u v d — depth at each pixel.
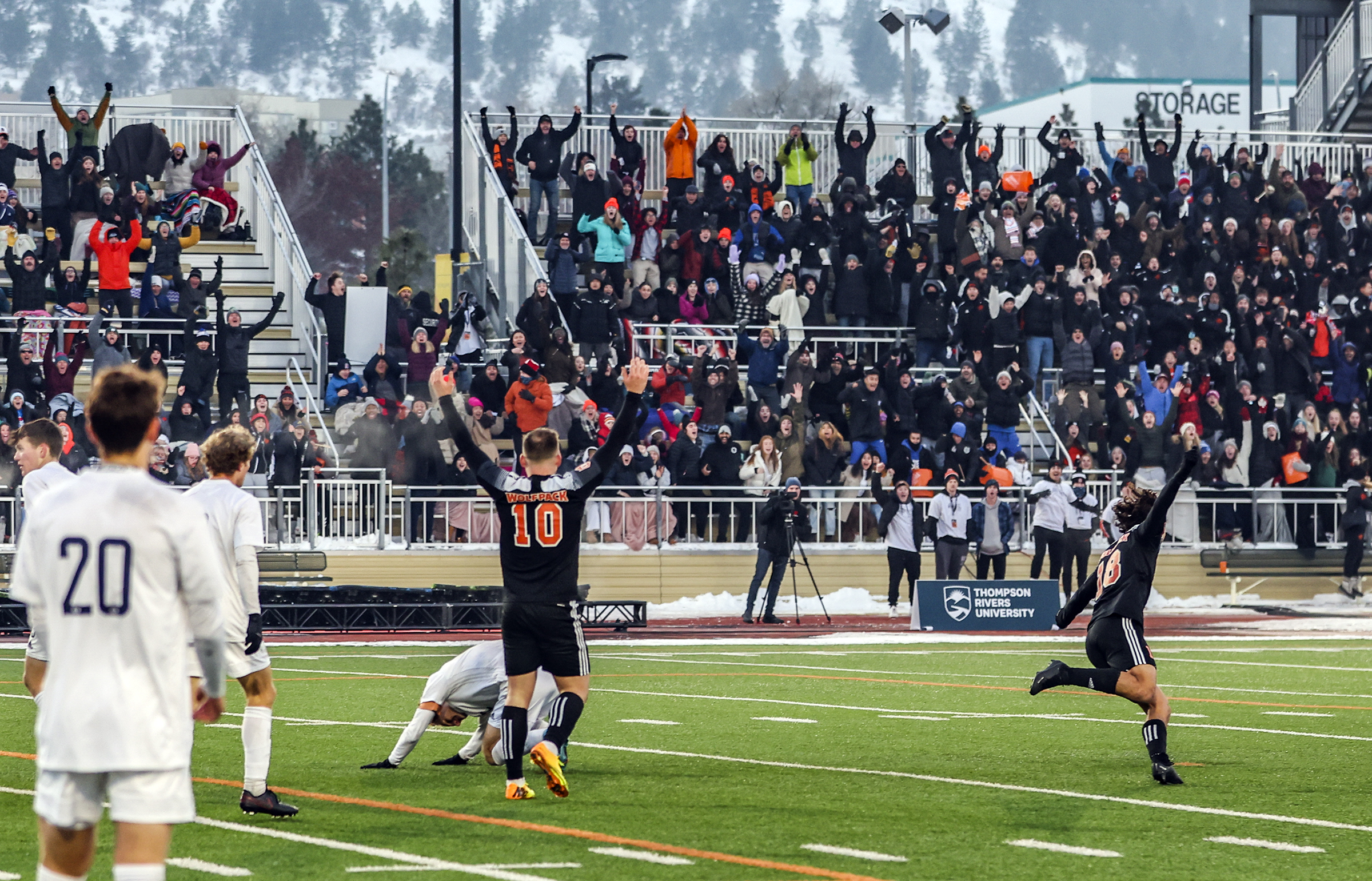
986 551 40.50
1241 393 45.53
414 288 116.94
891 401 43.66
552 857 11.92
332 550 40.38
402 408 42.28
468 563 41.09
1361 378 47.62
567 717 14.27
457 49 54.75
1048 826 13.31
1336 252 52.06
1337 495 46.00
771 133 56.94
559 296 47.53
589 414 42.22
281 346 49.97
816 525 43.19
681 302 48.34
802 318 47.72
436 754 17.47
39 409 38.97
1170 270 50.25
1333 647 32.75
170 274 45.94
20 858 11.85
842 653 31.52
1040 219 50.34
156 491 8.27
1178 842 12.66
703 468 42.75
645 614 38.22
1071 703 22.98
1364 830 13.20
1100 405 45.78
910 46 63.25
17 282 43.91
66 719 8.03
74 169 47.75
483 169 52.50
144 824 8.05
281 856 11.91
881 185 51.56
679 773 16.22
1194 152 52.78
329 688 24.45
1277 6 71.50
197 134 54.88
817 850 12.23
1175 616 41.78
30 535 8.27
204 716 8.66
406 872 11.36
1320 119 64.62
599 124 56.44
